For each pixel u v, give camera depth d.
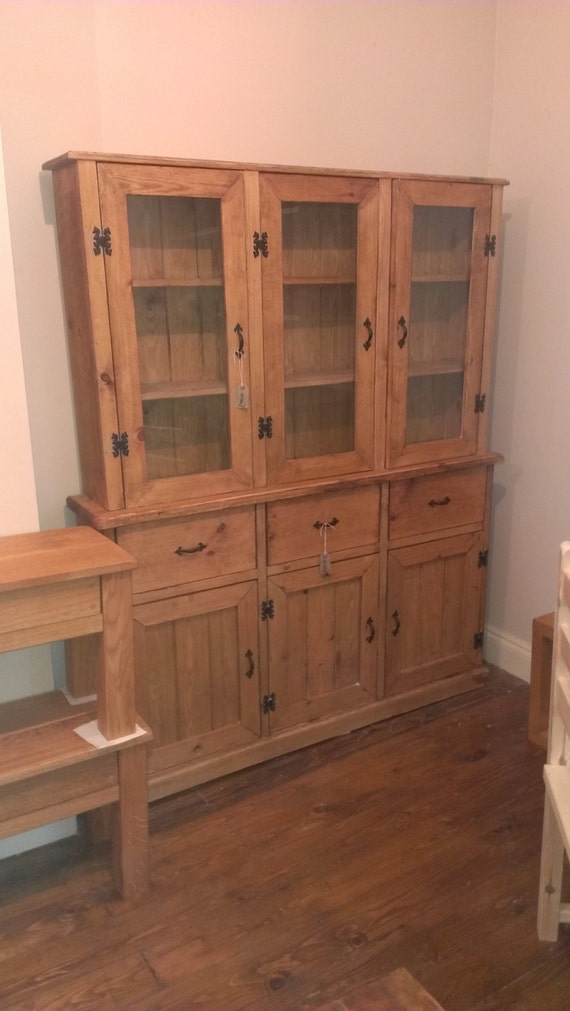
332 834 2.15
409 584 2.67
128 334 1.99
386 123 2.61
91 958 1.76
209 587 2.24
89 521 2.07
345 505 2.43
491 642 3.12
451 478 2.65
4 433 1.88
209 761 2.36
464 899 1.92
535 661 2.48
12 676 2.02
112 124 2.12
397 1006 1.16
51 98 2.03
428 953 1.76
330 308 2.35
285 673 2.46
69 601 1.71
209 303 2.15
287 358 2.31
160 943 1.80
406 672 2.74
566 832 1.46
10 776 1.69
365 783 2.37
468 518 2.73
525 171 2.71
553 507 2.79
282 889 1.96
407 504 2.57
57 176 1.98
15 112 1.99
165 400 2.11
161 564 2.14
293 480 2.33
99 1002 1.65
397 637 2.68
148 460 2.11
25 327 2.11
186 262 2.08
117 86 2.11
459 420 2.66
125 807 1.88
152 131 2.19
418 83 2.63
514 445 2.90
